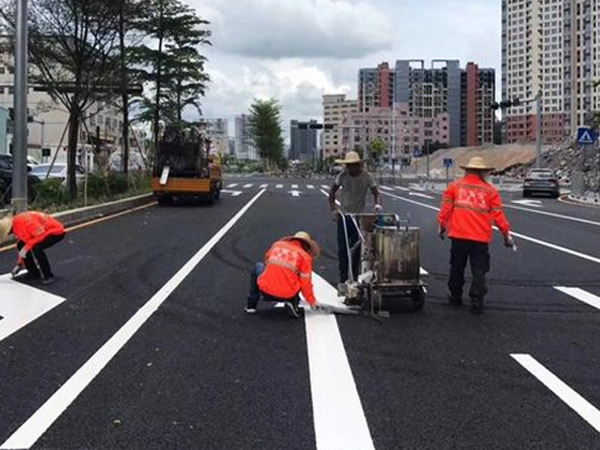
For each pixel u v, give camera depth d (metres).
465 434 4.53
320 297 8.91
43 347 6.55
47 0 22.39
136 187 30.59
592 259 12.73
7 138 56.91
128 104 33.25
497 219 8.30
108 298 8.79
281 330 7.27
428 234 16.69
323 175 105.00
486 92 125.00
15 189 15.43
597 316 8.05
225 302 8.62
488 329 7.41
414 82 124.12
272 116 117.88
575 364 6.12
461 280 8.55
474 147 105.69
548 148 82.00
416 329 7.38
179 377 5.68
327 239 15.59
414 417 4.82
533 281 10.37
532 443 4.39
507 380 5.66
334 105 142.62
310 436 4.49
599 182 37.00
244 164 132.12
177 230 16.95
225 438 4.45
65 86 23.42
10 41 22.66
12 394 5.25
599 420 4.79
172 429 4.59
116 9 23.16
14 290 9.23
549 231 17.94
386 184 60.06
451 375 5.79
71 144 23.50
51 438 4.44
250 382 5.57
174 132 26.31
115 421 4.72
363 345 6.71
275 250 7.93
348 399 5.18
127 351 6.43
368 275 8.09
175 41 32.16
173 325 7.43
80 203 21.28
